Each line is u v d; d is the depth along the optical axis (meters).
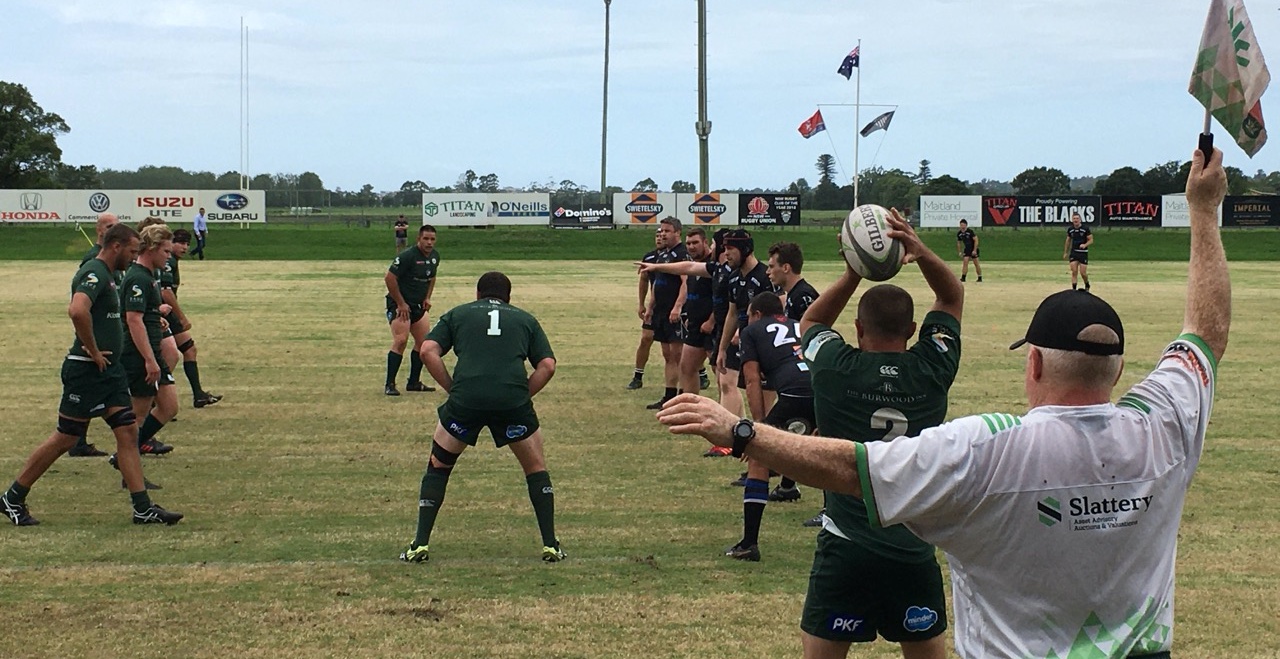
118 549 7.30
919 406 4.59
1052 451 2.68
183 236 12.61
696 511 8.39
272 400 13.03
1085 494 2.67
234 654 5.50
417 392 13.67
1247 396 13.18
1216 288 3.04
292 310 23.03
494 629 5.87
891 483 2.70
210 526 7.89
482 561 7.09
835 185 95.00
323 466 9.78
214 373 14.94
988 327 20.36
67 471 9.52
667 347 13.02
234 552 7.25
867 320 4.65
